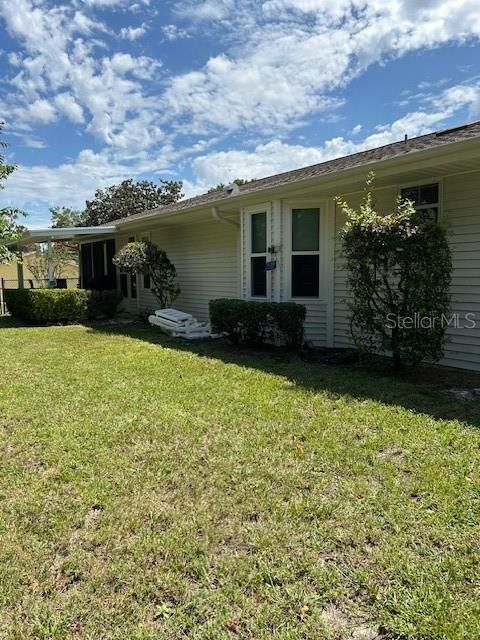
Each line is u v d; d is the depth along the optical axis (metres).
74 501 2.68
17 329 10.62
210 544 2.27
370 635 1.72
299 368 5.95
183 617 1.82
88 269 17.61
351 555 2.16
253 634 1.74
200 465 3.12
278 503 2.62
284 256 7.56
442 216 5.91
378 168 5.50
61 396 4.79
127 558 2.17
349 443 3.42
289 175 10.27
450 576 2.00
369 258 5.38
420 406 4.26
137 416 4.11
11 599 1.93
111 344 8.27
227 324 7.71
